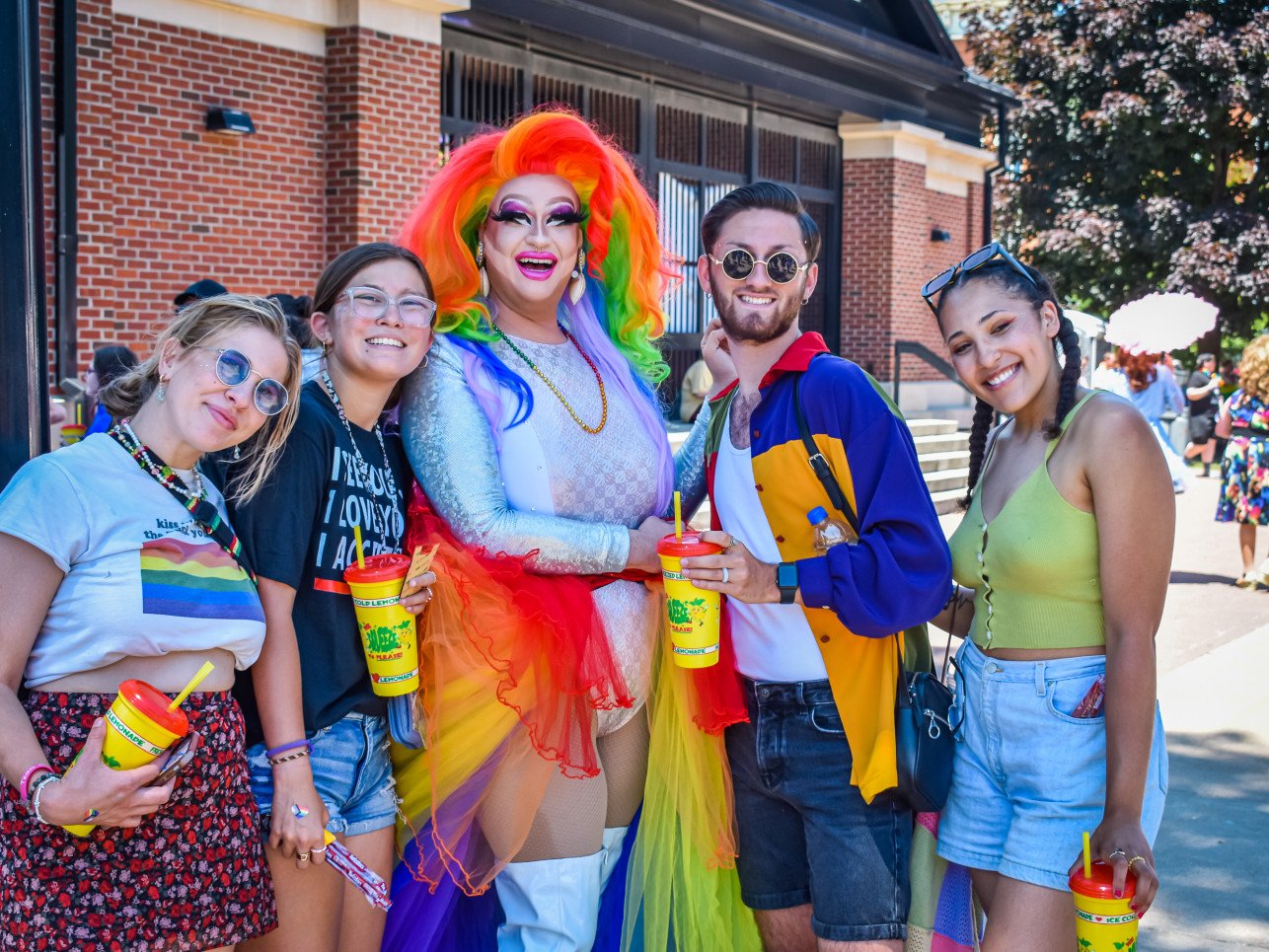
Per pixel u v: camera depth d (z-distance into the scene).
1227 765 6.15
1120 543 2.65
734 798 3.20
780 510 3.01
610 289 3.51
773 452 2.99
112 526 2.25
